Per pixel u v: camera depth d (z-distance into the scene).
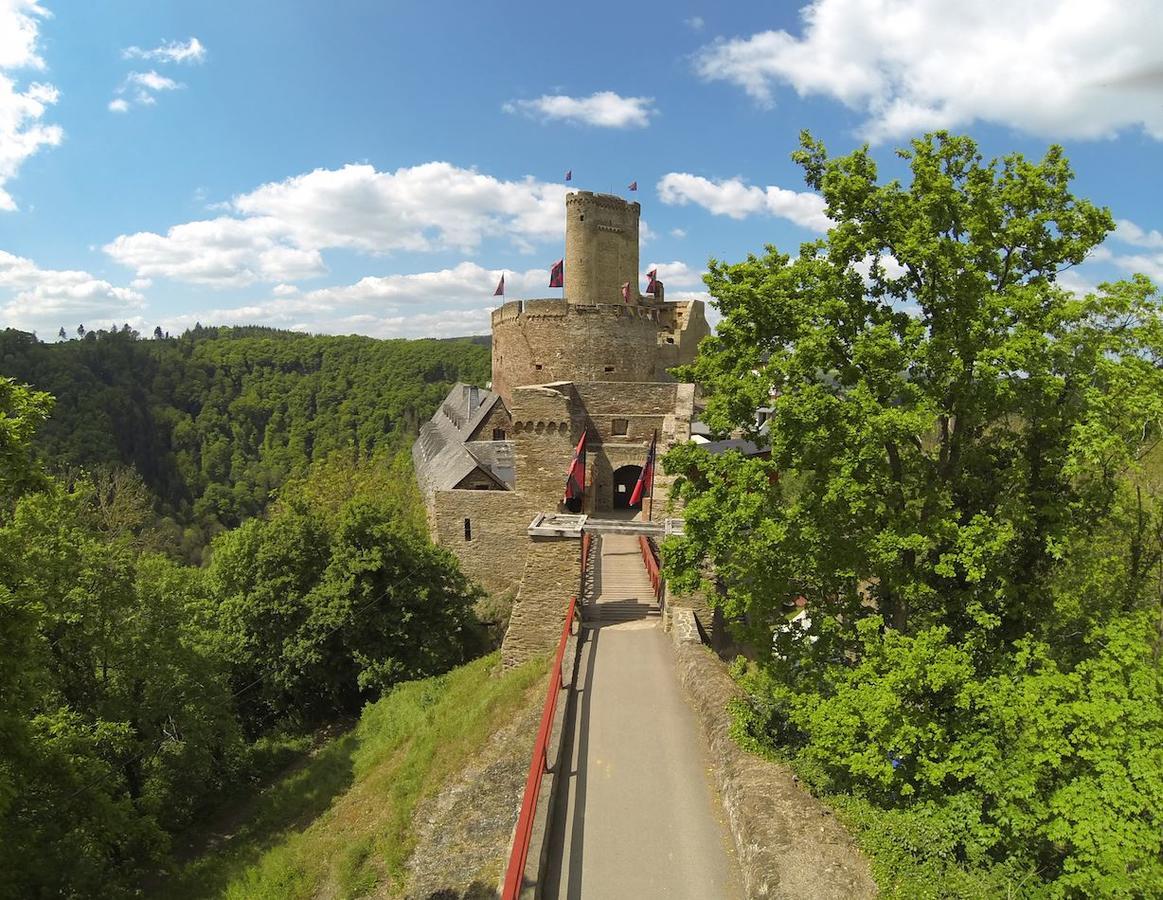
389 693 23.41
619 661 15.71
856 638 13.07
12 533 14.51
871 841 9.05
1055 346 11.02
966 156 12.56
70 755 14.71
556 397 31.53
